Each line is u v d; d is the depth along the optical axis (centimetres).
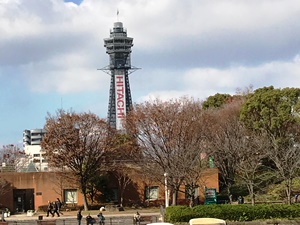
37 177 7150
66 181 7025
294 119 6950
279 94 7181
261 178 6519
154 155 6412
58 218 5806
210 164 6819
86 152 6825
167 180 5750
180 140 6184
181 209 4659
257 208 4694
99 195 7119
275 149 5856
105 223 5212
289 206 4741
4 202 7106
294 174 5847
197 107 7288
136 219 5062
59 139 6762
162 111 6619
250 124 7138
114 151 6950
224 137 6794
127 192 7075
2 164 8794
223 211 4644
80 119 6856
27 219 5888
